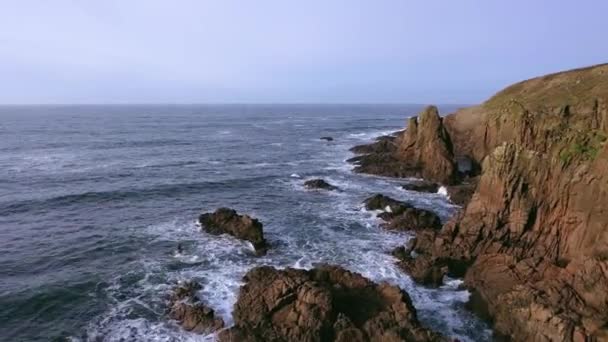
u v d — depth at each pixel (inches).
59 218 1897.1
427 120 2743.6
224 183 2608.3
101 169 3034.0
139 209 2047.2
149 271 1353.3
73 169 3026.6
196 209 2049.7
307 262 1421.0
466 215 1387.8
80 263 1419.8
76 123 7632.9
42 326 1066.1
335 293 1045.8
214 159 3558.1
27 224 1809.8
